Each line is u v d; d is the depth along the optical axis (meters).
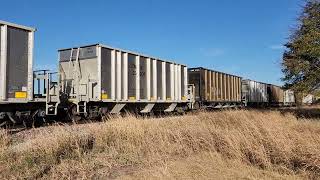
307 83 18.97
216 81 33.66
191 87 28.38
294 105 63.31
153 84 23.33
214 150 9.06
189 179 6.77
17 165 7.91
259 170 7.48
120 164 8.61
